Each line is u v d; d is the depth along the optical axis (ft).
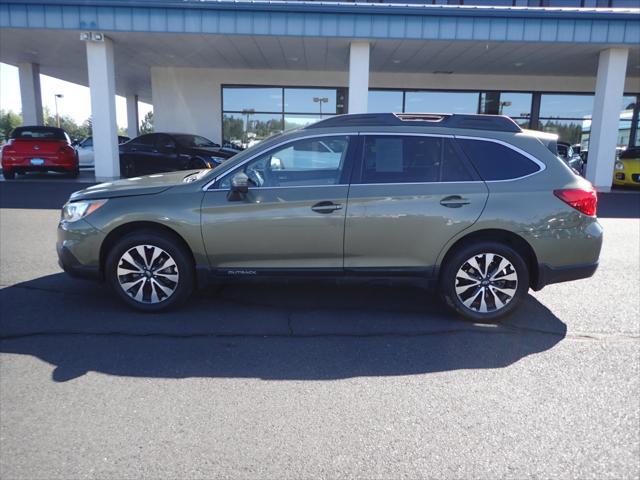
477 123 15.08
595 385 11.27
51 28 42.16
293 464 8.49
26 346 12.89
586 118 63.16
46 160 48.19
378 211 14.35
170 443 9.01
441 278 14.89
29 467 8.31
